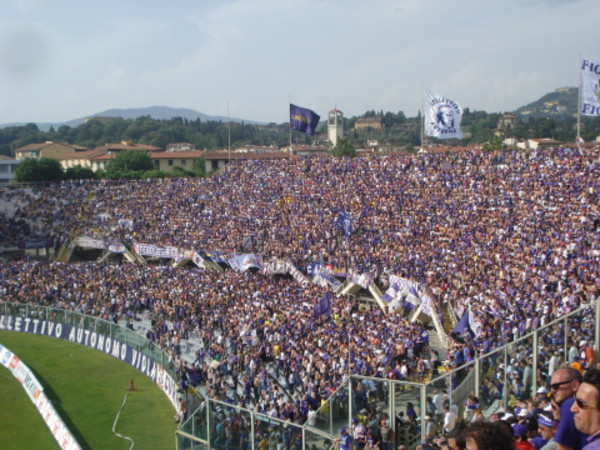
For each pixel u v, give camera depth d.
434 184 70.81
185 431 25.38
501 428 7.46
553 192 59.22
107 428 37.41
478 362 21.17
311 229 70.25
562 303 34.84
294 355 38.91
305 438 20.84
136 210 89.88
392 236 62.78
